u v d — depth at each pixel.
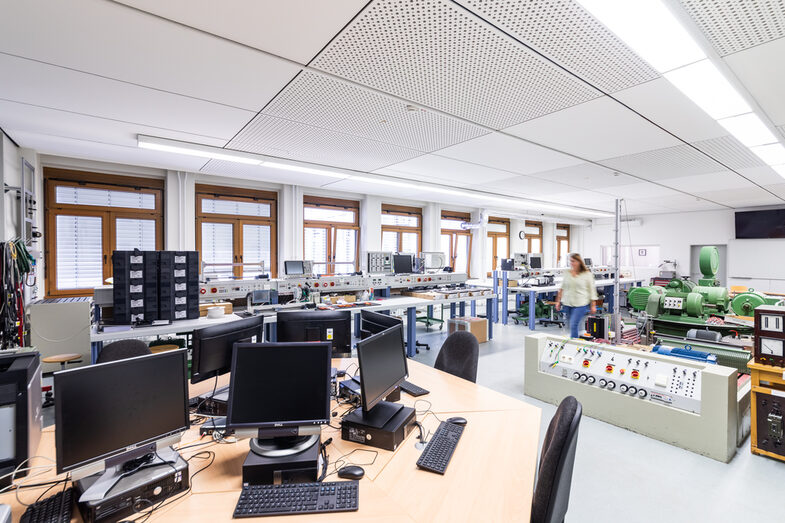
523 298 7.70
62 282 4.92
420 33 1.82
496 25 1.75
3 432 1.26
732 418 2.33
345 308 4.25
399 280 5.45
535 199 7.46
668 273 8.08
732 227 8.79
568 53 1.99
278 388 1.40
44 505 1.14
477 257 9.49
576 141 3.55
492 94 2.53
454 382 2.26
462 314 6.47
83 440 1.14
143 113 2.94
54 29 1.80
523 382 3.72
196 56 2.06
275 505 1.14
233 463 1.42
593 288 4.57
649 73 2.19
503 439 1.58
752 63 2.05
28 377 1.30
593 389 2.90
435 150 3.95
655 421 2.57
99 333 2.95
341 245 7.49
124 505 1.13
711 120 2.94
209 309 3.60
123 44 1.94
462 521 1.10
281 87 2.46
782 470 2.21
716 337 3.57
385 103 2.71
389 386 1.71
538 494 1.12
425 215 8.55
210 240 6.04
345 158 4.35
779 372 2.25
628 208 8.80
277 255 6.66
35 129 3.38
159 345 3.76
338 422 1.78
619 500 1.97
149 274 3.25
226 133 3.45
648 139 3.45
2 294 2.82
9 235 3.68
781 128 3.12
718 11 1.60
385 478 1.31
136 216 5.37
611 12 1.58
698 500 1.96
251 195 6.36
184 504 1.18
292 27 1.79
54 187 4.83
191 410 1.89
